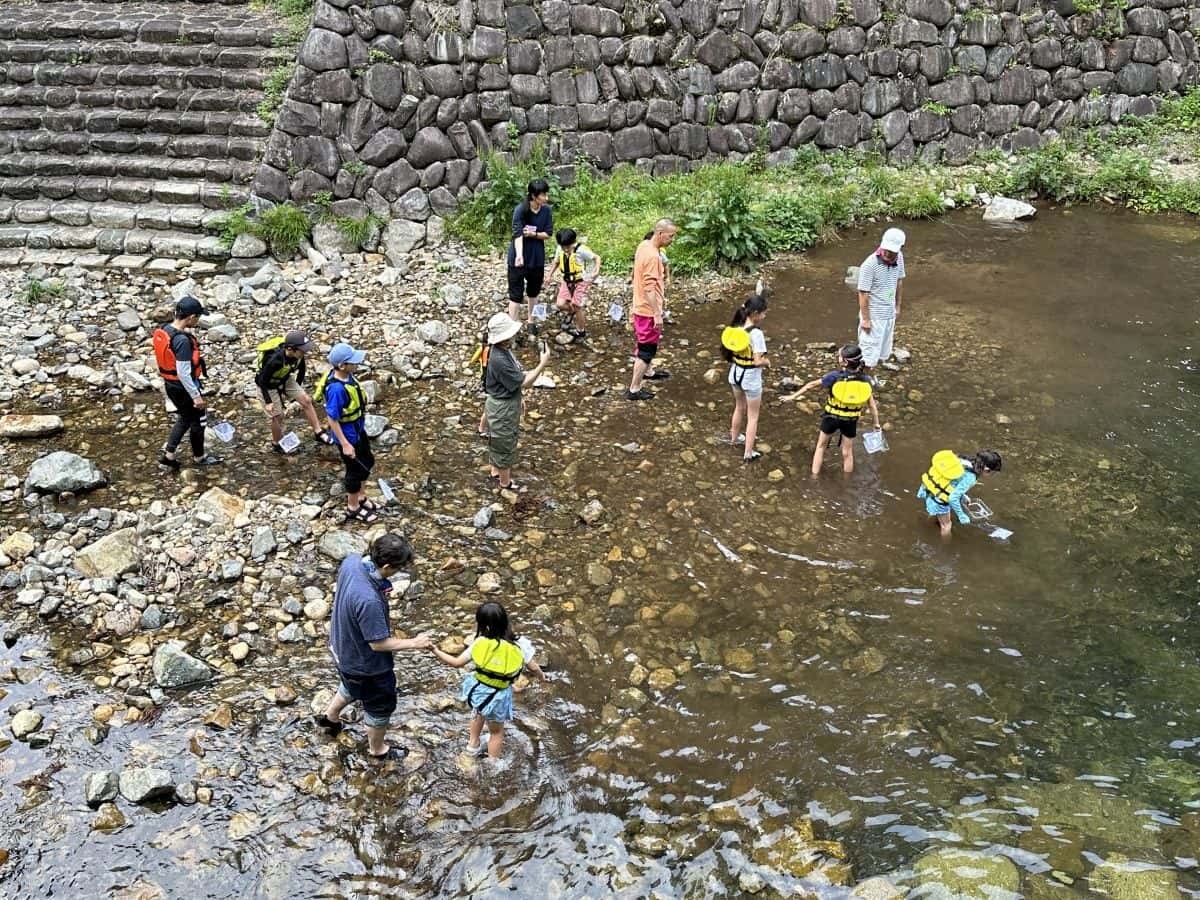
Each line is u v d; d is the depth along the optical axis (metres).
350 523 7.66
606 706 6.19
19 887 4.92
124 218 11.99
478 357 7.86
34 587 6.77
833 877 5.13
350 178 12.38
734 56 14.05
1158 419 9.35
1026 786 5.65
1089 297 11.89
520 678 6.38
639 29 13.55
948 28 14.94
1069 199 14.91
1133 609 6.99
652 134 13.91
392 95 12.34
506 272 12.02
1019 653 6.62
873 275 9.22
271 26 13.64
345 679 5.34
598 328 11.09
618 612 6.96
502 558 7.44
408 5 12.33
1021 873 5.14
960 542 7.69
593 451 8.85
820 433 8.40
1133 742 5.95
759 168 14.57
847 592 7.17
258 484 8.06
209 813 5.34
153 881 4.98
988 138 15.60
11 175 12.38
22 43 13.32
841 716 6.13
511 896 5.04
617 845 5.31
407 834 5.32
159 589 6.89
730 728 6.05
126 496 7.79
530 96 13.10
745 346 8.20
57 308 10.62
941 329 11.14
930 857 5.23
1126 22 15.89
